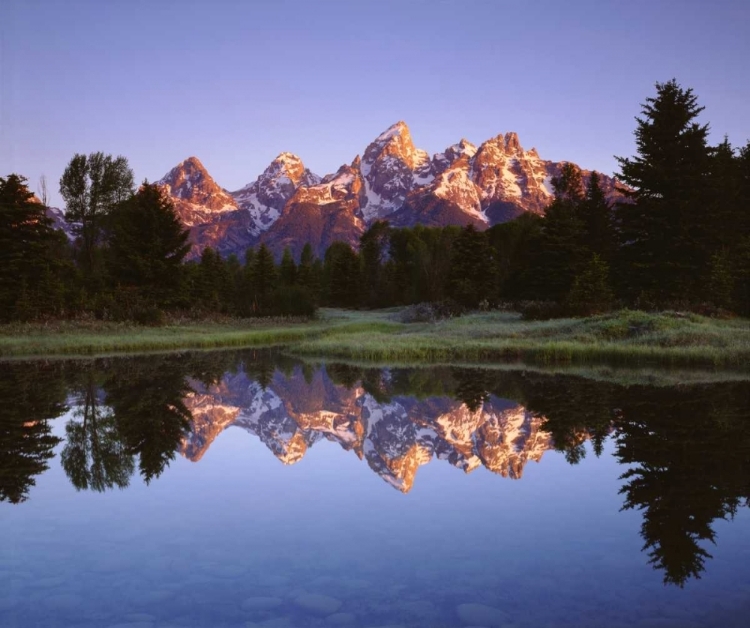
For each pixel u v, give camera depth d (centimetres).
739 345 2373
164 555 569
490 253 5338
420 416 1447
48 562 550
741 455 956
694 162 4100
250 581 505
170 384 1948
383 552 575
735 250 4256
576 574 522
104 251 5906
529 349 2661
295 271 8675
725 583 500
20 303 3753
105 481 858
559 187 6669
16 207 4075
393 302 8300
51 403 1538
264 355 3109
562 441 1093
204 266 6225
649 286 4094
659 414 1305
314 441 1184
